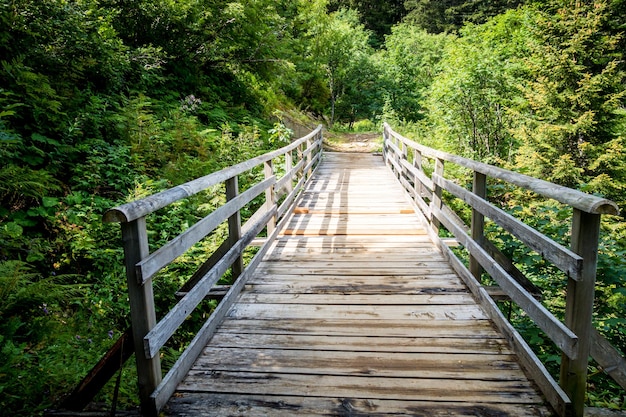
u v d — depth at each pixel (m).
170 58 10.04
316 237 5.13
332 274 3.85
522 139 11.15
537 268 4.21
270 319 2.97
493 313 2.86
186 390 2.17
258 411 2.00
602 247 4.04
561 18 11.02
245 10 11.19
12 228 3.97
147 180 5.62
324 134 19.23
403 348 2.55
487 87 12.82
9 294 2.97
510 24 16.16
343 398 2.09
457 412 1.97
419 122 19.03
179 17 9.70
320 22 20.02
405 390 2.14
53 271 4.25
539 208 4.52
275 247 4.73
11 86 5.15
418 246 4.72
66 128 5.56
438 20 37.34
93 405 2.16
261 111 13.78
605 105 10.18
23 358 2.63
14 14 5.46
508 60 13.15
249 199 3.78
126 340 2.16
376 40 36.53
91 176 5.27
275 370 2.34
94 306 3.85
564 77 10.67
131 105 6.97
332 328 2.83
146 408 1.98
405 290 3.46
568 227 4.20
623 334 3.72
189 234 2.38
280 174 7.86
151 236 5.05
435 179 4.66
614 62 10.09
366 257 4.34
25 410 2.37
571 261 1.86
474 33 18.02
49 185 4.55
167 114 8.38
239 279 3.46
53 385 2.58
